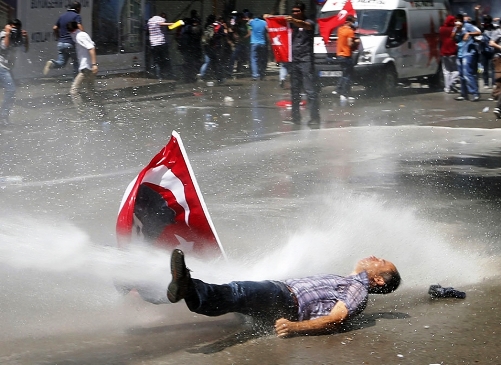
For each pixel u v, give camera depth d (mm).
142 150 10039
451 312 4188
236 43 22906
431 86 20125
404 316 4121
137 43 20953
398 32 18156
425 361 3504
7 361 3418
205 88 19891
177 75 21812
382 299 4418
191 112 14492
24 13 15266
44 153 9625
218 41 21969
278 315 3803
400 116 14258
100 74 19094
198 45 21766
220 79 22031
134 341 3717
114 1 19438
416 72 18875
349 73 16719
